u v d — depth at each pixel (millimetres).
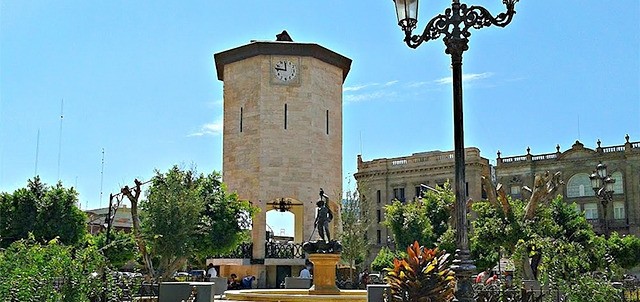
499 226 29547
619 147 78438
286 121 41969
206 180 38156
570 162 80312
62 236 39438
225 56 43625
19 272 10703
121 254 37000
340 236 42688
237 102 42938
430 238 48562
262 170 41156
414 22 11367
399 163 85250
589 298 14602
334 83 44719
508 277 22594
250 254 40438
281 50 42469
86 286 11883
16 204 39625
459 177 10438
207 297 17844
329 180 43188
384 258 51906
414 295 12242
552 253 16766
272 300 18312
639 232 74875
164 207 31797
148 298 18875
